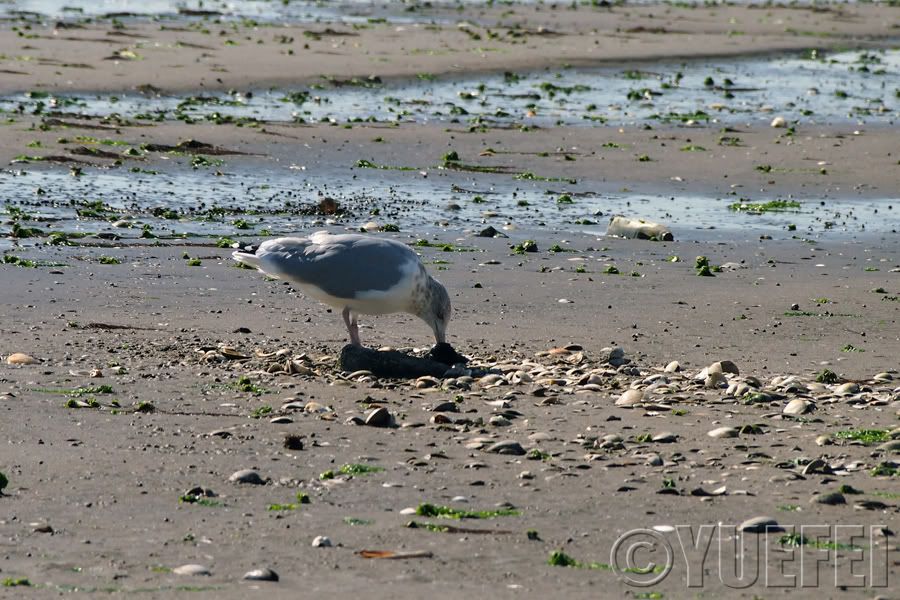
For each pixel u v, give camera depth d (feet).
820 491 33.94
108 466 34.78
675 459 36.83
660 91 136.36
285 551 28.71
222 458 35.88
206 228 73.77
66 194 80.53
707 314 58.18
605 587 27.14
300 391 43.83
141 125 102.68
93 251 66.44
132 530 29.86
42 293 57.41
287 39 154.10
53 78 120.67
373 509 31.81
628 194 89.92
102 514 30.94
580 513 31.86
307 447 37.19
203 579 26.94
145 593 26.09
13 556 28.02
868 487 34.40
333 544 29.25
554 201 86.63
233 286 60.64
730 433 39.55
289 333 52.75
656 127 114.83
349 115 114.21
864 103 132.87
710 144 107.45
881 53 173.37
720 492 33.63
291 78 130.00
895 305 60.80
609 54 157.48
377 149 100.27
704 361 50.52
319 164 94.53
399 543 29.40
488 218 80.38
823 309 59.67
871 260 71.67
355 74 134.10
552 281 63.87
